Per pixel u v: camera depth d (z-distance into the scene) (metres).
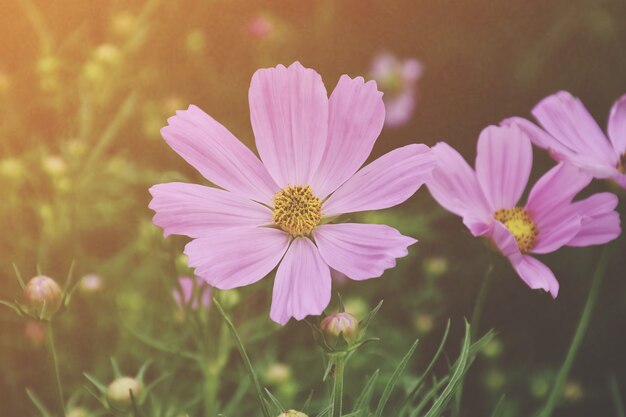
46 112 0.75
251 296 0.63
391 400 0.64
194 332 0.48
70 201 0.66
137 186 0.73
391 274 0.77
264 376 0.60
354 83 0.34
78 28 0.77
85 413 0.55
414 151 0.34
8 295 0.67
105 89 0.72
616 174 0.37
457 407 0.36
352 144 0.34
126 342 0.62
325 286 0.31
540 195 0.39
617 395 0.54
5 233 0.67
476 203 0.39
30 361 0.65
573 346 0.37
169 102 0.77
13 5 0.76
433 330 0.77
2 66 0.75
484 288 0.37
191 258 0.31
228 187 0.33
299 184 0.34
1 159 0.74
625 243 0.79
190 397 0.60
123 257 0.68
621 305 0.79
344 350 0.32
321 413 0.33
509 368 0.77
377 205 0.33
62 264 0.67
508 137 0.39
